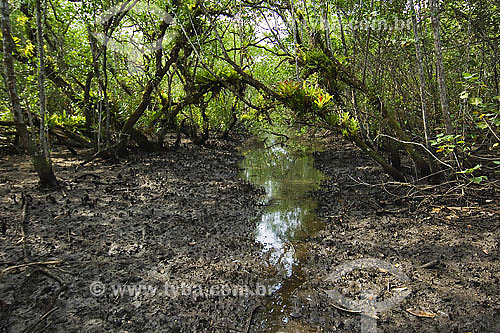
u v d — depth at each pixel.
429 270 4.50
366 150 8.11
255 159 13.17
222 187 8.88
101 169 10.56
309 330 3.63
